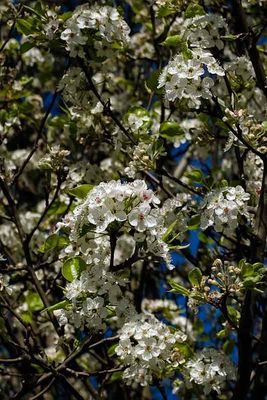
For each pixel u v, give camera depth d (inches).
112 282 164.9
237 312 195.3
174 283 170.9
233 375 187.0
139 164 204.8
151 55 303.3
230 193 180.7
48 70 316.2
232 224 178.5
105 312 163.5
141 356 171.0
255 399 223.9
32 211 318.7
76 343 186.7
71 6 270.8
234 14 218.4
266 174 191.0
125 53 269.6
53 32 209.0
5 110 269.3
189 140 252.8
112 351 194.5
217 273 166.4
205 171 293.7
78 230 161.9
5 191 224.1
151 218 155.6
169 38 196.7
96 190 158.1
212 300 166.9
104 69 240.8
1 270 216.4
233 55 267.0
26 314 245.1
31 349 187.6
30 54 306.7
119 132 225.0
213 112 194.4
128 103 304.3
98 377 232.1
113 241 162.4
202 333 280.1
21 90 267.9
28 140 330.0
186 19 205.9
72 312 166.9
